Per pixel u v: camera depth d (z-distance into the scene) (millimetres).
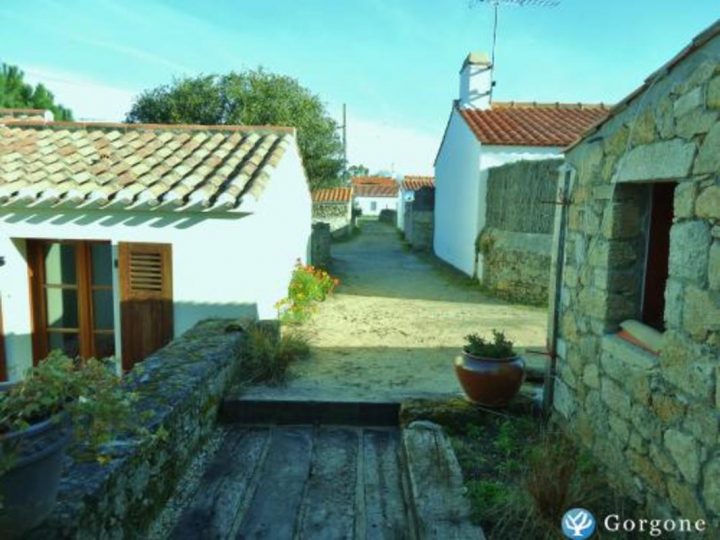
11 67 21312
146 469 2893
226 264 6328
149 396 3543
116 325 6570
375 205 53688
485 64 14484
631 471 3025
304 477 3828
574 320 3893
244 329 5555
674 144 2631
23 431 1742
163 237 6305
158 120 20875
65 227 6289
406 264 16984
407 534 3182
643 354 2922
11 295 6379
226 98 20672
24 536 1918
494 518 2799
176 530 3125
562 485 2830
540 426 4195
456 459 3535
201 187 6402
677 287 2604
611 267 3365
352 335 7664
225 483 3684
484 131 12734
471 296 11195
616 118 3299
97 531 2248
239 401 4707
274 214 7492
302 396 4848
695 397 2445
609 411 3309
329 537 3152
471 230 13523
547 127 13062
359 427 4719
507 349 4453
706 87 2389
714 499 2305
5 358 6383
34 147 7430
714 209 2320
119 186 6312
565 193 4023
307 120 20812
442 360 6406
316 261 14719
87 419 2037
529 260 10383
